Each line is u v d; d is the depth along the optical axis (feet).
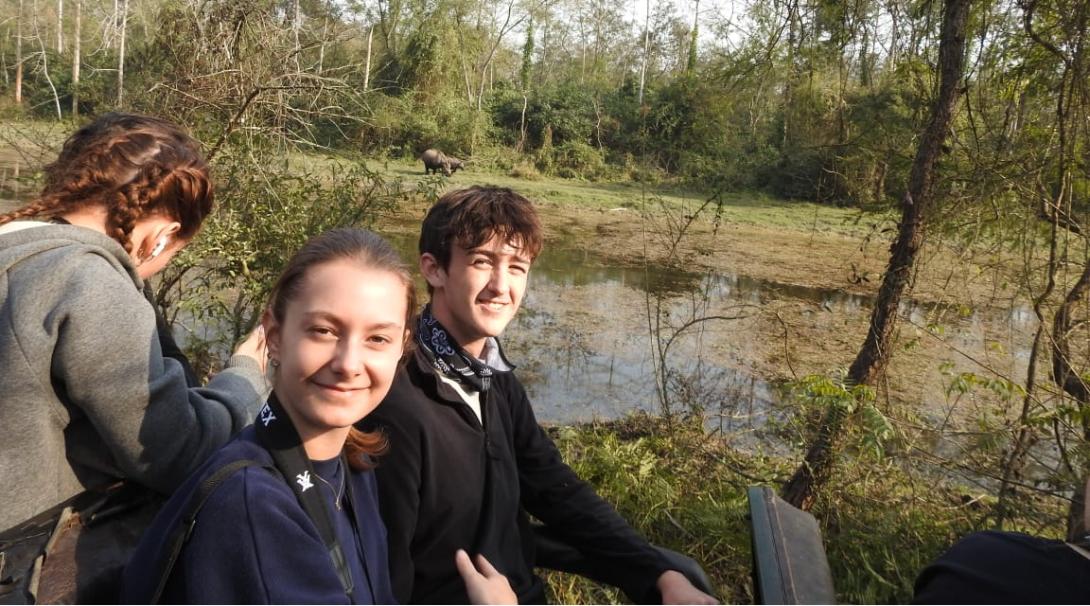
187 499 3.71
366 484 4.66
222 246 14.66
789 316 26.63
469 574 4.90
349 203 16.26
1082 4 11.14
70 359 4.32
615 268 34.12
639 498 12.27
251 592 3.53
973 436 13.64
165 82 15.62
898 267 11.99
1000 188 12.04
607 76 110.22
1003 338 18.90
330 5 19.99
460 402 5.35
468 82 90.99
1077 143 11.89
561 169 77.92
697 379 17.42
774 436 15.92
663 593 5.70
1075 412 10.12
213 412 5.11
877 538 11.00
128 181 4.91
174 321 16.17
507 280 5.64
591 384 19.44
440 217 5.72
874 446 10.43
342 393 3.94
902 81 13.32
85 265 4.53
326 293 3.93
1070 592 3.92
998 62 12.69
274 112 15.67
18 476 4.36
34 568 4.27
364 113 19.63
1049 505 11.62
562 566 6.29
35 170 16.75
